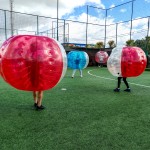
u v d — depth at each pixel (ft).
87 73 39.88
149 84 25.54
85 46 66.80
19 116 12.26
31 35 10.62
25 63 9.88
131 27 59.11
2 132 9.86
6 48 10.20
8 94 18.16
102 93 19.51
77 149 8.38
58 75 10.80
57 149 8.34
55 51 10.50
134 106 14.98
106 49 65.77
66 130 10.27
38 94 13.34
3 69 10.33
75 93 19.30
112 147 8.61
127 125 11.09
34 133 9.82
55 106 14.58
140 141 9.19
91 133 9.96
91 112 13.33
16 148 8.34
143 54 18.90
